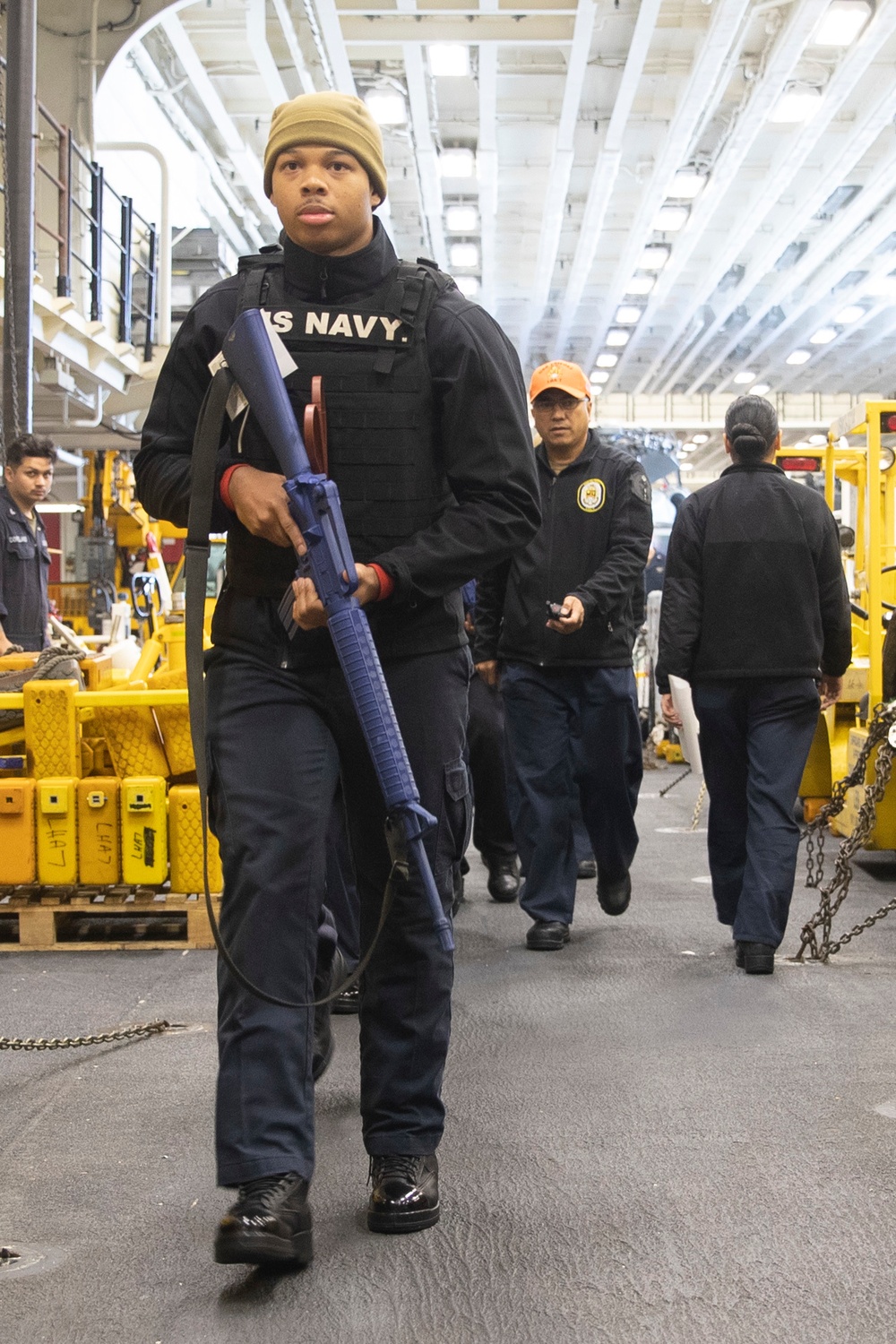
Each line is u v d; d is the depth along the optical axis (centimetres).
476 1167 254
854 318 2442
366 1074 232
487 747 540
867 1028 348
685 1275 206
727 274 2244
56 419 1182
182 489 228
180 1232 226
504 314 2502
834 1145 262
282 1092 210
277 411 212
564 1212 232
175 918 499
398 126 1536
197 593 216
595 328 2605
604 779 446
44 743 468
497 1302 198
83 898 461
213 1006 378
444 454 230
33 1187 246
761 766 417
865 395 3291
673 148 1516
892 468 795
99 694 467
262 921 213
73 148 980
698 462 4153
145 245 1474
